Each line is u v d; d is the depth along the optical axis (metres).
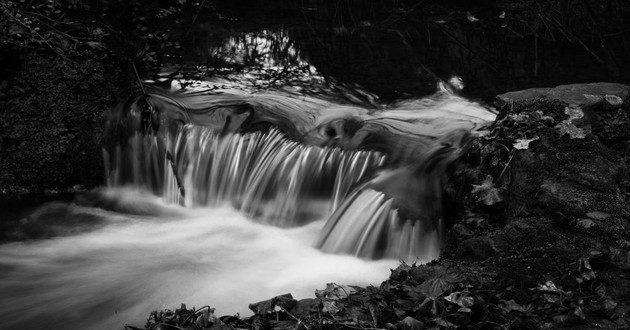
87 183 8.16
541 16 11.21
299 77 9.88
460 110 8.77
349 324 4.02
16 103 7.94
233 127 8.05
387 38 11.25
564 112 6.08
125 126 8.15
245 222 7.36
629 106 6.28
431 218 6.22
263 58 10.38
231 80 9.56
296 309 4.37
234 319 4.33
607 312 3.96
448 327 3.88
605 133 6.00
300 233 6.96
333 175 7.21
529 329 3.88
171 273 5.93
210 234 7.01
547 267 4.39
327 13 12.00
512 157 5.63
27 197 7.87
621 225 4.68
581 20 11.28
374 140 7.43
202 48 10.36
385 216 6.23
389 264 6.05
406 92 9.50
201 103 8.60
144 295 5.50
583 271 4.29
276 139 7.75
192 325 4.23
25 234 6.91
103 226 7.20
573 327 3.86
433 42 11.12
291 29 11.07
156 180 8.08
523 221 4.85
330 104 8.95
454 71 10.16
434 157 6.72
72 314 5.17
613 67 10.22
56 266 6.14
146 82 9.03
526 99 6.36
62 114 7.96
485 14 12.21
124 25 9.06
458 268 4.59
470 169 6.13
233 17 11.41
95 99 8.12
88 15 8.63
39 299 5.43
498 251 4.71
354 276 5.85
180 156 8.03
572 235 4.64
